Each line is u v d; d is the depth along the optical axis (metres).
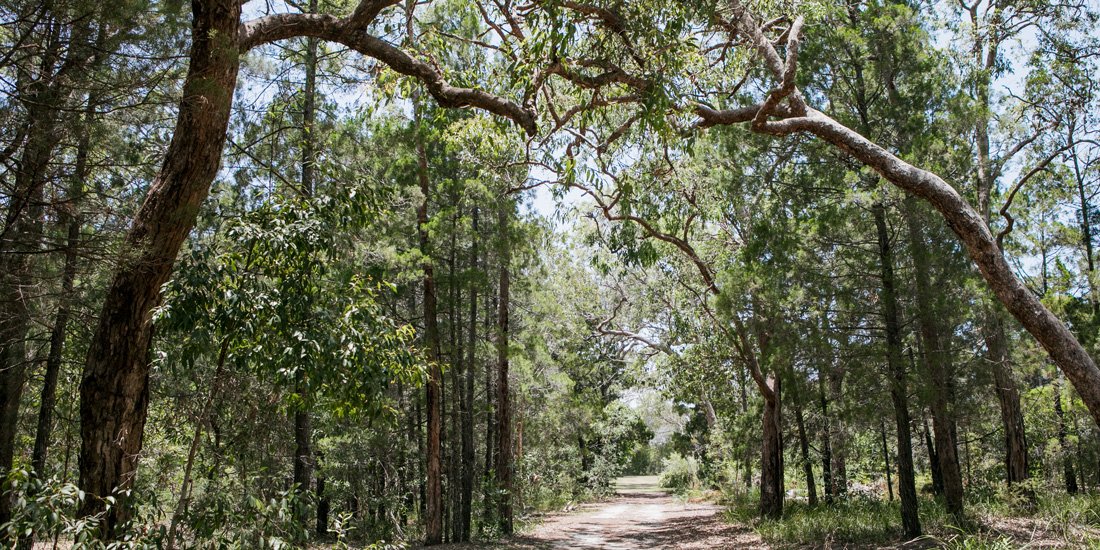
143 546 4.88
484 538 16.45
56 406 10.24
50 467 5.01
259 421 7.52
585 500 33.06
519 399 22.33
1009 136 14.88
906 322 11.01
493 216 15.53
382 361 6.56
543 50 6.54
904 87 11.98
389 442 14.88
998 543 8.67
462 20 10.93
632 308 23.31
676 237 15.50
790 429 20.89
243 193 10.52
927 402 10.58
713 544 15.05
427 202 14.80
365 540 14.23
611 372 30.86
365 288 6.88
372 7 6.58
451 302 15.03
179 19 6.34
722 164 13.97
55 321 7.84
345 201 6.96
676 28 6.55
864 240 11.58
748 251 12.45
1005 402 15.27
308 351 5.84
